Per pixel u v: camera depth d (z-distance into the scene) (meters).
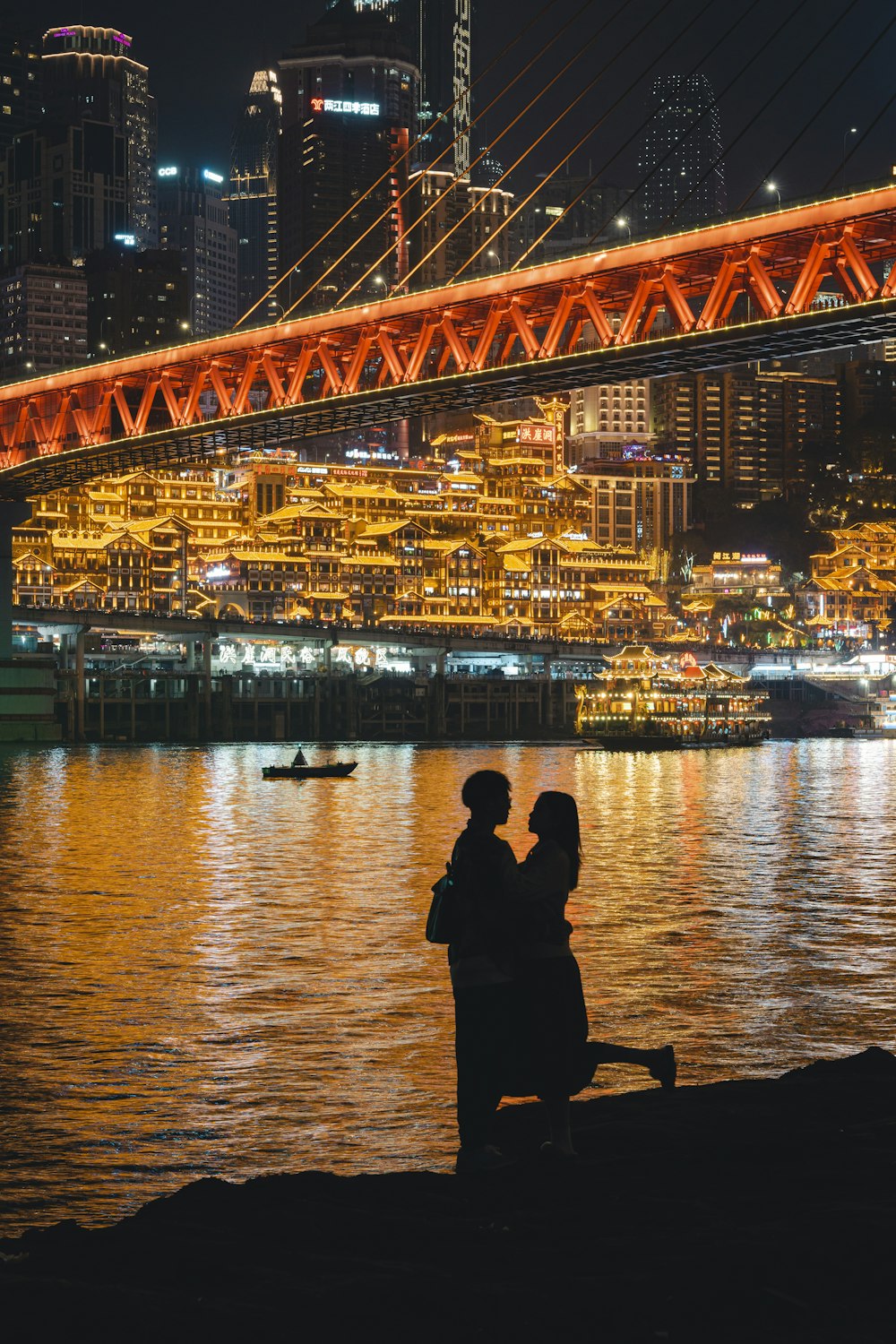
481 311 146.38
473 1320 10.29
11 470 189.25
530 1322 10.21
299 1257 11.59
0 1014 40.00
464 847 15.27
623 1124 15.62
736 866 77.38
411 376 149.12
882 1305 10.21
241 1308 10.58
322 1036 37.19
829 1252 11.02
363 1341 10.05
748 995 42.16
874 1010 40.12
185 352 170.38
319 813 111.19
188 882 70.50
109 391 180.50
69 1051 35.69
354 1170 26.27
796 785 147.12
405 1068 33.75
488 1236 12.03
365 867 76.75
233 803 120.25
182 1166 26.72
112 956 49.41
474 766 179.88
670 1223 12.12
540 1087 14.79
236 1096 31.45
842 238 116.12
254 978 45.31
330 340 159.38
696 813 113.69
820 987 43.34
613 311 142.62
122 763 177.25
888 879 71.56
